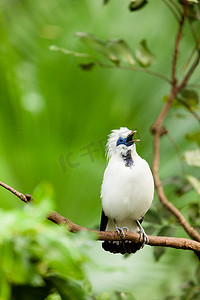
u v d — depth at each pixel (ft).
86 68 33.37
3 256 15.20
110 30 46.42
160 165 38.88
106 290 31.91
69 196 34.86
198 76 44.01
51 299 18.62
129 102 40.29
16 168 35.24
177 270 37.70
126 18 46.55
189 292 31.22
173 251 38.68
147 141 39.14
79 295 18.08
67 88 40.55
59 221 23.50
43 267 16.67
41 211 15.25
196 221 31.96
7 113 38.34
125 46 33.09
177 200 38.06
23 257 15.48
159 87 41.14
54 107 39.22
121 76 40.98
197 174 37.86
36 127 37.78
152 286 35.47
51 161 35.99
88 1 47.26
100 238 28.66
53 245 15.37
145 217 32.09
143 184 32.12
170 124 40.24
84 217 34.50
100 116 39.14
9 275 15.62
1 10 45.93
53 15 47.01
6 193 32.94
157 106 40.50
